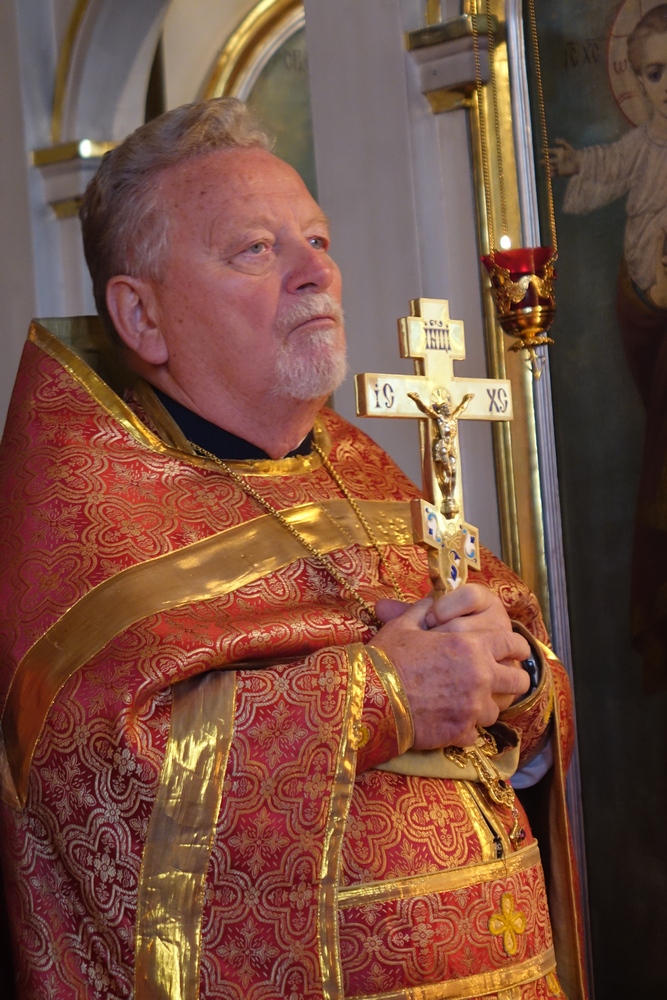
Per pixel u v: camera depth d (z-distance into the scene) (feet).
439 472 7.21
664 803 11.43
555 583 11.96
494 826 6.90
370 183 13.01
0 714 6.72
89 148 16.10
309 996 5.94
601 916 11.80
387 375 7.03
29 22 16.49
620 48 11.52
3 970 6.94
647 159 11.39
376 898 6.34
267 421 7.77
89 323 8.51
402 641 6.69
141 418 7.84
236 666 6.71
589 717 11.86
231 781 6.16
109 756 6.22
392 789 6.66
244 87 22.80
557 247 11.94
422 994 6.33
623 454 11.62
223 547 7.25
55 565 6.95
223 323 7.43
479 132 12.21
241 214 7.45
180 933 6.02
